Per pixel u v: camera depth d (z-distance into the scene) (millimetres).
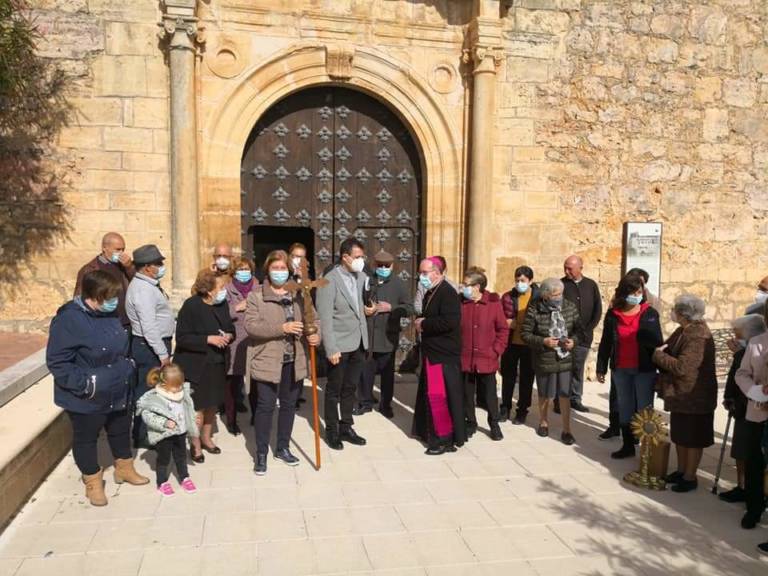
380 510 4141
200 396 4844
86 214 6738
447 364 5242
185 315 4805
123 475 4445
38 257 6656
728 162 8578
